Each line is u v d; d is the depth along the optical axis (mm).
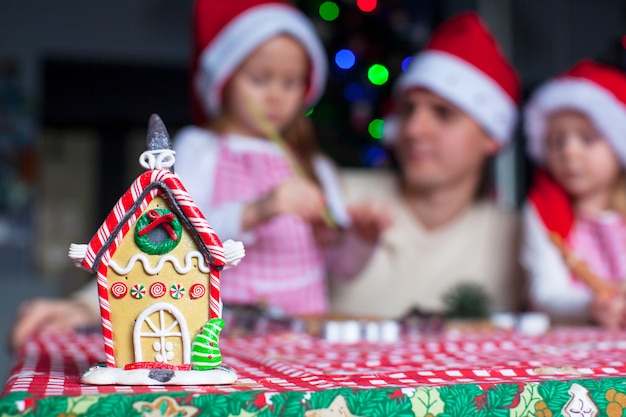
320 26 2527
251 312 1615
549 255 2105
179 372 877
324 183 2098
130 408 748
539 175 2197
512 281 2303
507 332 1653
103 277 932
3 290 2861
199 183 1998
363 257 2154
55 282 2973
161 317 934
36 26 3957
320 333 1526
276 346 1420
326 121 2545
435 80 2176
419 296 2277
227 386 849
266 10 1992
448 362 1136
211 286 952
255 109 1984
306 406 780
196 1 2070
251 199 2002
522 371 969
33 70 3945
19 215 3930
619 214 2180
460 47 2191
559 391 863
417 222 2307
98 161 4312
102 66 4109
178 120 4203
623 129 2131
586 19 3982
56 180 4684
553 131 2164
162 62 4117
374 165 2625
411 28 2674
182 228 959
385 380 879
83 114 4121
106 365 928
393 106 2443
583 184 2145
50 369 1020
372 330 1521
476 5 3701
